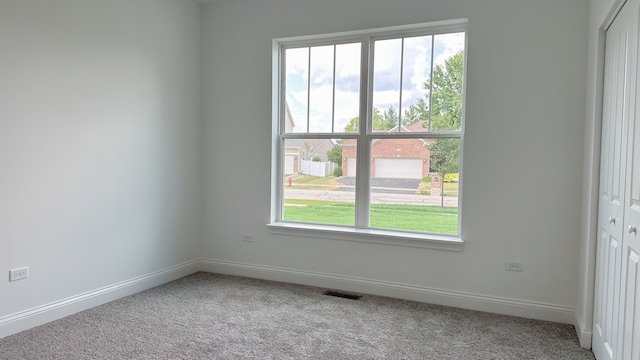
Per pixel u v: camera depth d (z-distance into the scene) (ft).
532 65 10.11
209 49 13.84
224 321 9.78
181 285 12.58
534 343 8.84
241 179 13.60
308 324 9.68
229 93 13.62
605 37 8.31
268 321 9.82
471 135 10.73
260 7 13.06
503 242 10.51
